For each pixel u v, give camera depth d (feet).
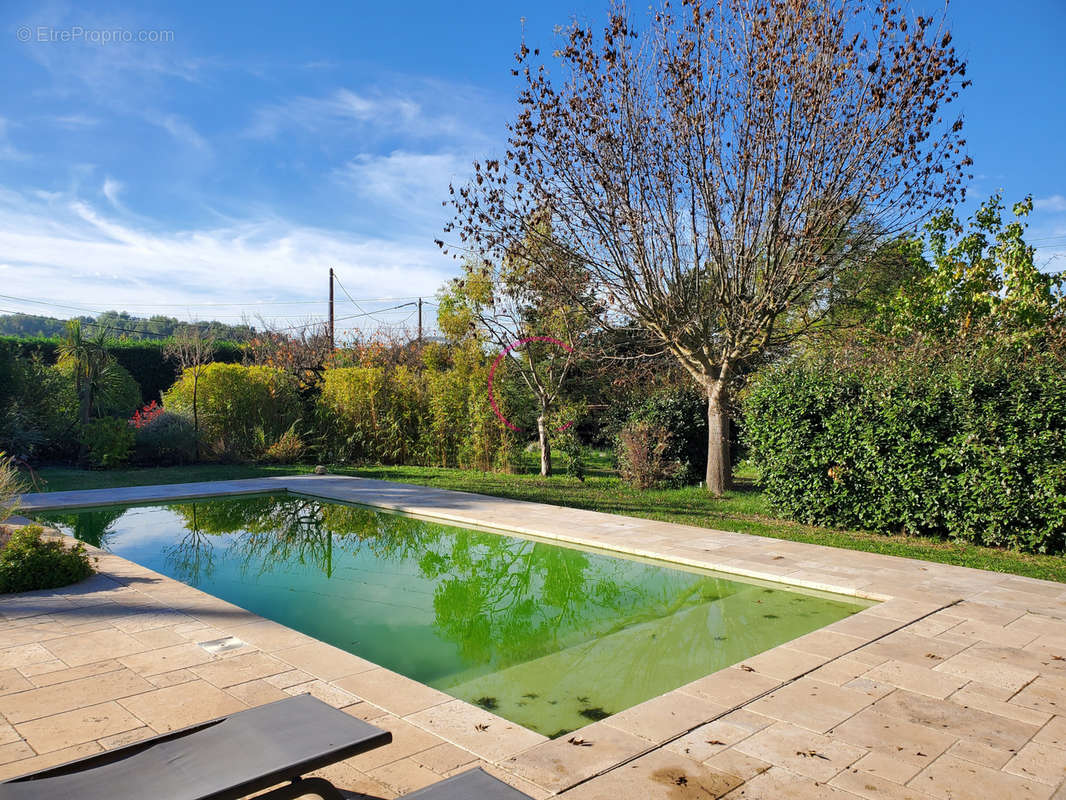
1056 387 23.98
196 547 28.32
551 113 35.55
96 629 16.33
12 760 10.18
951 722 11.81
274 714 8.34
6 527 24.44
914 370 28.09
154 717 11.69
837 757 10.61
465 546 28.30
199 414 54.44
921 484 26.66
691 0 33.78
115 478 43.93
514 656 16.78
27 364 50.90
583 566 25.02
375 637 18.17
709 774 10.10
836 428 28.73
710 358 39.27
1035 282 38.37
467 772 7.24
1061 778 10.01
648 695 14.39
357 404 56.13
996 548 25.61
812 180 33.24
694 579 22.88
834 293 41.24
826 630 16.69
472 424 52.95
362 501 36.19
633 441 43.21
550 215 37.58
